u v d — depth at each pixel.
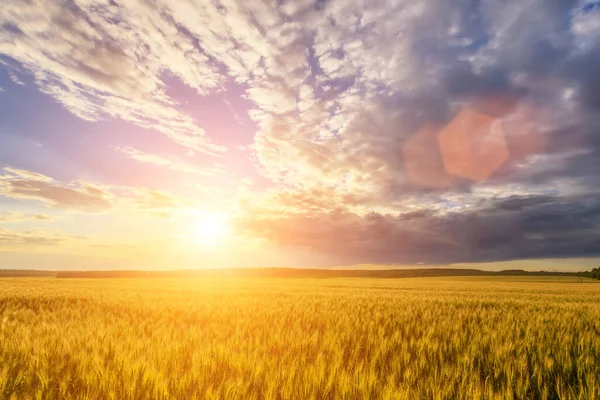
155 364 4.64
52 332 7.18
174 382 3.95
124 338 6.57
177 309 12.43
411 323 9.87
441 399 3.92
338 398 3.76
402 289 35.78
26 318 9.75
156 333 7.00
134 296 19.67
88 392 3.84
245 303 15.30
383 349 6.17
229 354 5.16
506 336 7.51
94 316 10.44
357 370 4.46
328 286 42.78
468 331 8.67
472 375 4.65
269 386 3.88
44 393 3.89
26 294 20.95
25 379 4.22
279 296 21.27
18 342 6.05
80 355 5.05
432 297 22.31
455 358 5.93
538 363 5.57
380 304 16.25
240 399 3.67
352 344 6.68
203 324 9.12
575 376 5.14
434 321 10.05
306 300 17.98
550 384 4.74
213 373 4.55
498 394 3.95
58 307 13.43
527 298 22.69
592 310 14.03
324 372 4.41
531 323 9.68
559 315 12.05
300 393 3.81
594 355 6.11
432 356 5.96
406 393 3.80
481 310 13.80
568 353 5.94
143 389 3.84
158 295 20.69
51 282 49.28
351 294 25.00
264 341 6.61
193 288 32.41
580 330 8.72
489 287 43.28
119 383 3.97
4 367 4.52
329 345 6.35
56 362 4.89
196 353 5.12
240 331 7.55
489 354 5.95
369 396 3.77
